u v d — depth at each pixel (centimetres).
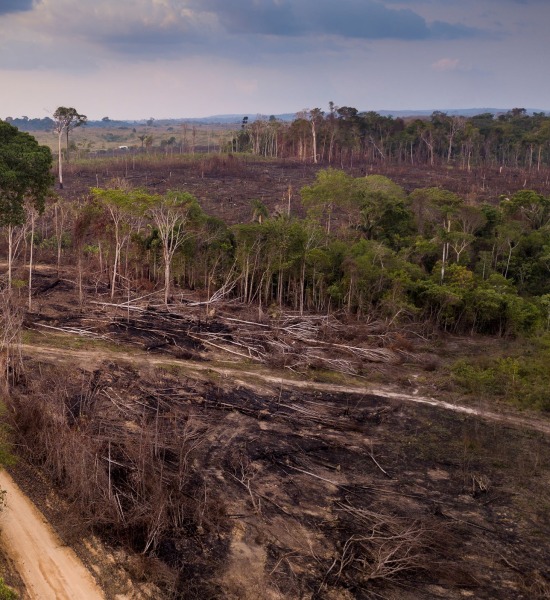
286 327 3747
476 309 3922
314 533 2005
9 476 2192
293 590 1769
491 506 2170
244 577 1814
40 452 2298
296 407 2820
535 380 3047
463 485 2289
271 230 4234
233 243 4494
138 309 3872
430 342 3759
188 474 2234
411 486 2280
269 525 2031
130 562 1842
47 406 2480
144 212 4172
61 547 1888
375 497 2205
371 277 4072
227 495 2170
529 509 2153
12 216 3497
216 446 2462
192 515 2044
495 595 1770
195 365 3203
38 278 4481
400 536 1919
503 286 4075
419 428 2708
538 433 2673
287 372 3212
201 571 1831
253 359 3341
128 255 4612
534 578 1828
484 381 3088
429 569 1844
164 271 4556
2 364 2861
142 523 1970
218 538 1962
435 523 2028
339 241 4425
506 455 2492
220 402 2814
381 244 4428
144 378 2988
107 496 2025
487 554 1928
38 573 1778
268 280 4225
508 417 2814
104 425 2505
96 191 3878
